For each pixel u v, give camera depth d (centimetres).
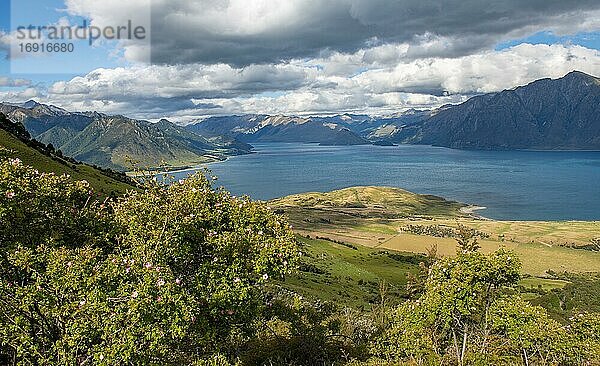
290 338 2180
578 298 11119
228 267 1556
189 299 1301
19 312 1252
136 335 1160
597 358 2156
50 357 1202
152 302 1197
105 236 1636
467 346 2211
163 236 1530
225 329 1636
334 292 8494
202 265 1554
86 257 1325
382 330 2475
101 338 1198
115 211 1720
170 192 1730
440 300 1994
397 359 2238
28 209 1530
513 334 2069
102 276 1252
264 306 1752
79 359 1212
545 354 2184
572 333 2388
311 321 2355
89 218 1689
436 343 2198
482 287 1970
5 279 1366
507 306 2077
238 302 1548
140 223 1605
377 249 17512
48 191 1619
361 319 2830
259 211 1800
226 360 1596
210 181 1841
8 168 1541
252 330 1800
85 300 1211
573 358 2159
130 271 1302
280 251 1608
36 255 1364
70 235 1631
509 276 1942
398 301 8138
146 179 1788
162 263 1455
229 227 1728
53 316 1257
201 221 1648
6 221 1468
